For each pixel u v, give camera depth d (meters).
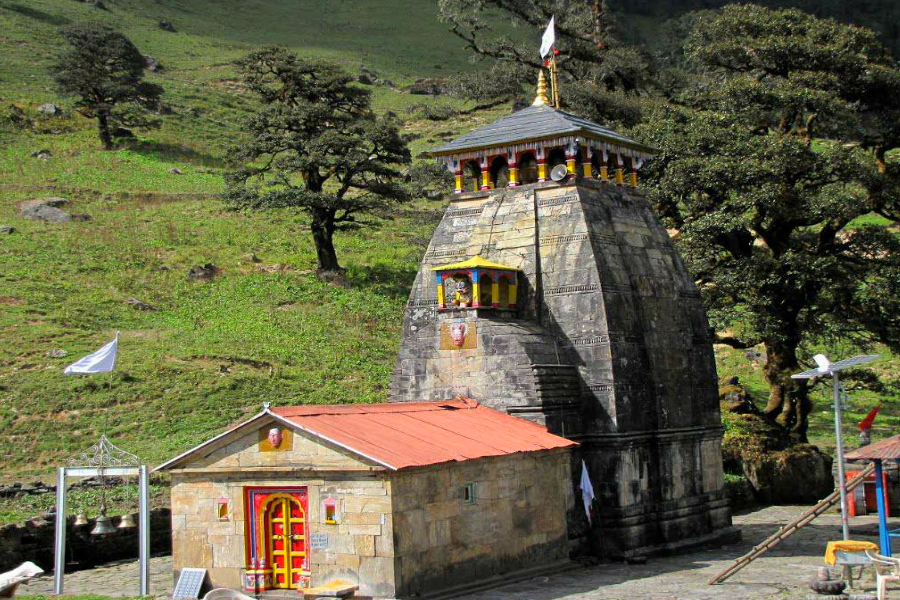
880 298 41.34
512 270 28.98
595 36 57.72
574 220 29.09
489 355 27.73
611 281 28.56
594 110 49.56
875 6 140.38
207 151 91.38
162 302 56.09
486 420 26.17
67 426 40.59
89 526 28.42
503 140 30.52
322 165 61.34
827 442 50.00
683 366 30.33
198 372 46.59
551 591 22.72
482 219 30.56
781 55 45.72
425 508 21.66
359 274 63.56
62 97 95.06
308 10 168.88
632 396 28.16
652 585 23.42
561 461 26.53
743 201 40.16
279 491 21.94
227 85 118.12
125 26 133.25
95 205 70.56
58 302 53.12
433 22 168.38
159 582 25.23
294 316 55.88
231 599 20.00
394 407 25.45
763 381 59.72
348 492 21.06
